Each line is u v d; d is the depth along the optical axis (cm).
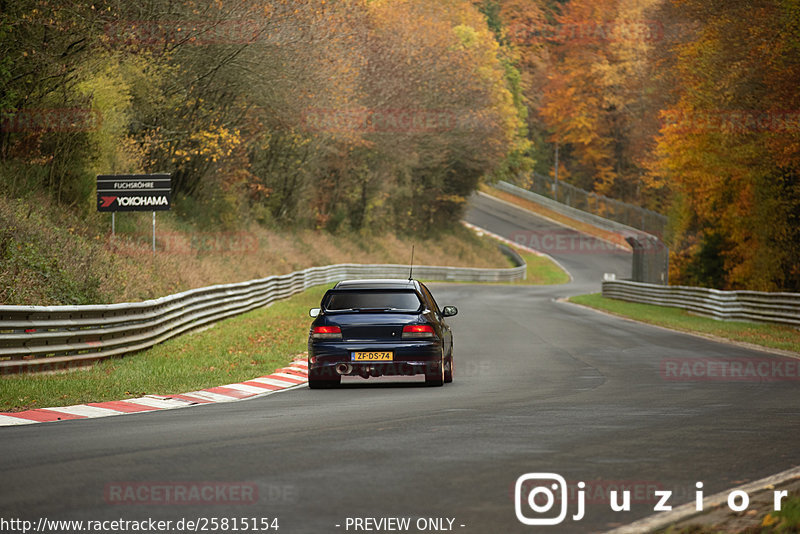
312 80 7694
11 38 4994
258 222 9850
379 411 2144
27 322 2680
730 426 1916
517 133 19088
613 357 3666
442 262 14375
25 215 4441
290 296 7238
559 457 1545
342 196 12456
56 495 1253
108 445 1645
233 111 7819
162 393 2509
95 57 5581
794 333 5072
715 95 6731
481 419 1998
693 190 8019
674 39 10162
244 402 2375
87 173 5616
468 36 16262
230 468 1433
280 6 6881
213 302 4794
